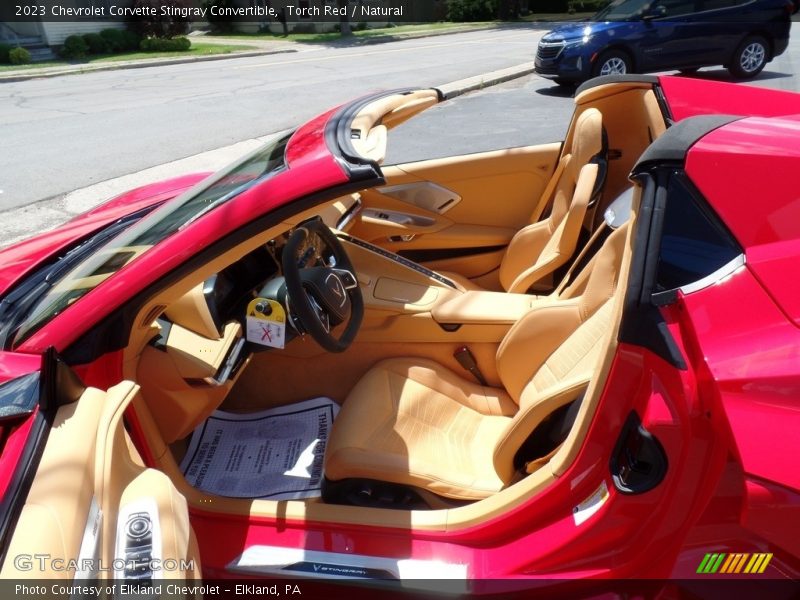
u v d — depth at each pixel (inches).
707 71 488.1
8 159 311.7
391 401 90.0
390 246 144.1
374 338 99.3
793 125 59.6
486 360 99.7
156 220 77.9
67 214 233.6
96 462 53.5
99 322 65.4
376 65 640.4
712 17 432.8
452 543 65.6
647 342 54.4
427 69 583.8
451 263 144.7
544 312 87.7
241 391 102.3
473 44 826.2
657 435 54.1
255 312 79.3
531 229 127.0
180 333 79.8
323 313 81.4
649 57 430.6
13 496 50.0
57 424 55.9
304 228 80.0
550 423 74.4
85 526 49.2
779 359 48.9
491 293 104.0
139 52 902.4
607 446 58.5
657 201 55.6
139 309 66.1
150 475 57.1
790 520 46.8
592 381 59.2
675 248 54.6
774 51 455.5
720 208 53.7
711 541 53.9
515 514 63.6
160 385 75.1
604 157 118.1
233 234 64.8
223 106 438.6
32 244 111.3
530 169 140.3
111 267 70.7
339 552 66.2
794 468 46.2
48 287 77.7
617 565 58.6
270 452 91.2
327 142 75.1
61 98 506.9
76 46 840.9
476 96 434.9
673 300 54.1
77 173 283.7
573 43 424.2
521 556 62.2
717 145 55.4
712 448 52.7
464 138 314.3
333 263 90.4
